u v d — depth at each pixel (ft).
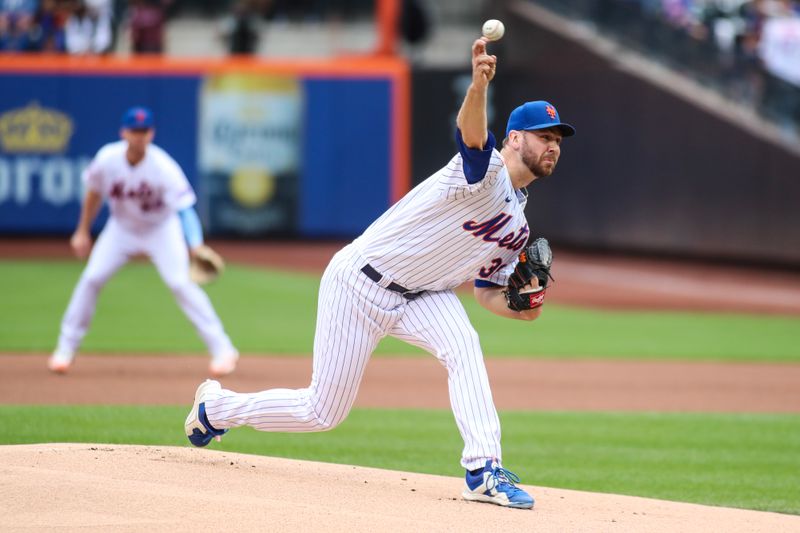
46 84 246.68
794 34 243.60
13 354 128.98
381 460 80.23
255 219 252.62
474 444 56.85
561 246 265.75
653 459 84.69
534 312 59.93
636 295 209.46
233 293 194.90
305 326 162.30
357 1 290.35
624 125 247.29
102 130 247.29
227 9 288.92
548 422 100.07
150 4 262.06
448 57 297.94
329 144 250.78
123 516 48.65
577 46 252.42
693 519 58.29
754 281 226.58
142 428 85.97
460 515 53.57
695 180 238.27
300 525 48.73
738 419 102.99
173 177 105.09
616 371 132.36
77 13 258.57
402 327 58.44
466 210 54.80
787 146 225.97
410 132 256.93
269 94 249.96
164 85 247.50
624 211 249.14
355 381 58.59
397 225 55.98
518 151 56.39
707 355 146.41
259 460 65.16
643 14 248.93
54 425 85.87
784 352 150.10
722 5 257.14
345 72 249.75
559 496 63.62
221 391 61.31
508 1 267.59
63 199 248.52
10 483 52.54
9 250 242.78
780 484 76.33
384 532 48.67
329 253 245.86
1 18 256.73
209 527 47.67
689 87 240.73
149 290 197.47
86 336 146.20
